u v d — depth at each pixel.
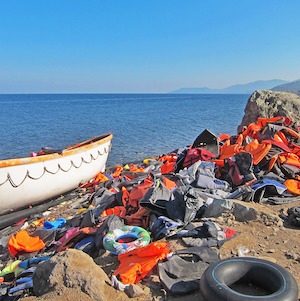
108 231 6.66
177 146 27.77
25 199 11.74
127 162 19.98
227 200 7.61
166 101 148.88
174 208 7.16
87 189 14.02
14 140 31.28
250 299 3.97
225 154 11.30
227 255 5.89
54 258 5.34
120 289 4.96
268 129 11.91
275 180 9.38
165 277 5.16
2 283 6.32
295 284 4.31
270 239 6.45
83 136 34.03
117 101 150.88
